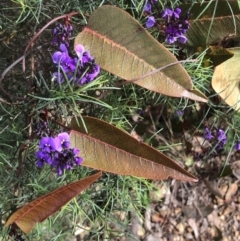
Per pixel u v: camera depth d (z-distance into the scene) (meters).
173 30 0.22
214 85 0.25
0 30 0.25
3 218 0.26
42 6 0.23
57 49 0.22
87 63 0.18
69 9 0.23
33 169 0.24
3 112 0.24
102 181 0.26
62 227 0.30
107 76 0.23
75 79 0.18
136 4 0.24
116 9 0.20
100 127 0.20
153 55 0.20
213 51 0.26
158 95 0.28
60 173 0.18
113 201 0.27
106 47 0.20
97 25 0.20
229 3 0.23
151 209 0.33
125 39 0.20
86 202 0.25
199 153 0.31
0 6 0.25
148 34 0.20
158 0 0.24
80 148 0.21
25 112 0.21
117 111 0.25
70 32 0.20
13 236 0.24
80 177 0.24
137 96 0.28
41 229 0.26
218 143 0.27
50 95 0.19
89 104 0.25
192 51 0.26
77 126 0.20
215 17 0.24
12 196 0.24
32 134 0.21
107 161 0.21
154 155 0.20
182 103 0.28
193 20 0.24
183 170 0.20
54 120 0.21
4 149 0.25
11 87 0.26
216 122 0.30
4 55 0.26
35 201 0.18
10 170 0.26
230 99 0.26
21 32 0.25
